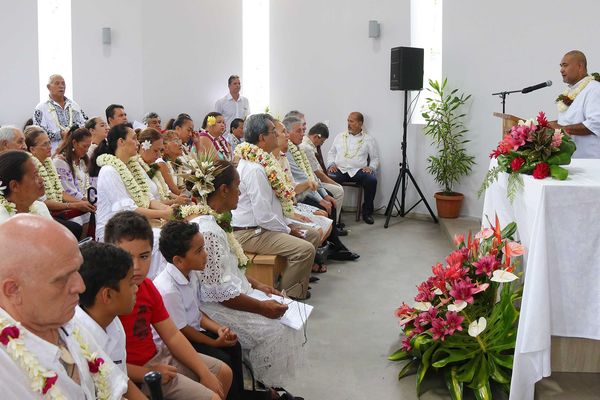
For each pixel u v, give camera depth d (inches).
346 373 124.4
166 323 85.7
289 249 156.4
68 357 57.6
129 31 308.0
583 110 173.9
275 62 306.2
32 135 168.4
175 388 81.2
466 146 267.3
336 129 299.1
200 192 108.7
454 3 261.3
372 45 285.4
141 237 80.8
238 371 100.5
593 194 93.4
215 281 102.3
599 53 228.8
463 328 117.5
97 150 162.1
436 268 123.4
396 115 286.0
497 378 109.2
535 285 94.0
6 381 50.7
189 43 309.3
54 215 171.8
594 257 94.6
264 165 157.6
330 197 221.5
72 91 317.1
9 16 310.2
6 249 52.3
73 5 310.0
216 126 247.4
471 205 268.5
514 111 251.9
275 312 106.3
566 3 233.1
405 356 128.3
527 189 106.6
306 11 295.9
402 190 279.7
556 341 102.9
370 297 171.5
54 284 52.9
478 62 259.1
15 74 315.3
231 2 306.2
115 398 61.3
